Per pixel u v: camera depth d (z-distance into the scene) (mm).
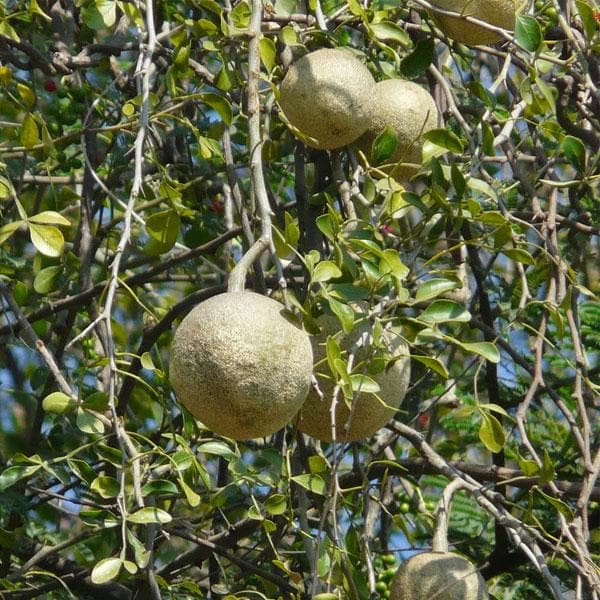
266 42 8883
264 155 10383
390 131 8898
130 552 9914
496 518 8375
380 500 9680
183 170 13133
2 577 11391
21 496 11070
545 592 11250
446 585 7926
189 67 10477
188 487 8258
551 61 9805
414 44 10820
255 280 8672
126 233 7965
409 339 8438
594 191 13688
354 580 8570
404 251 9227
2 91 12570
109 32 13547
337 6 11195
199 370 6992
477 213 8695
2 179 8852
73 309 12016
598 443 11883
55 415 11898
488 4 9555
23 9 11516
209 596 11812
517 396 12914
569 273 9336
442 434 13992
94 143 12508
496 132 11656
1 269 11000
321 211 10070
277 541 10484
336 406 8109
